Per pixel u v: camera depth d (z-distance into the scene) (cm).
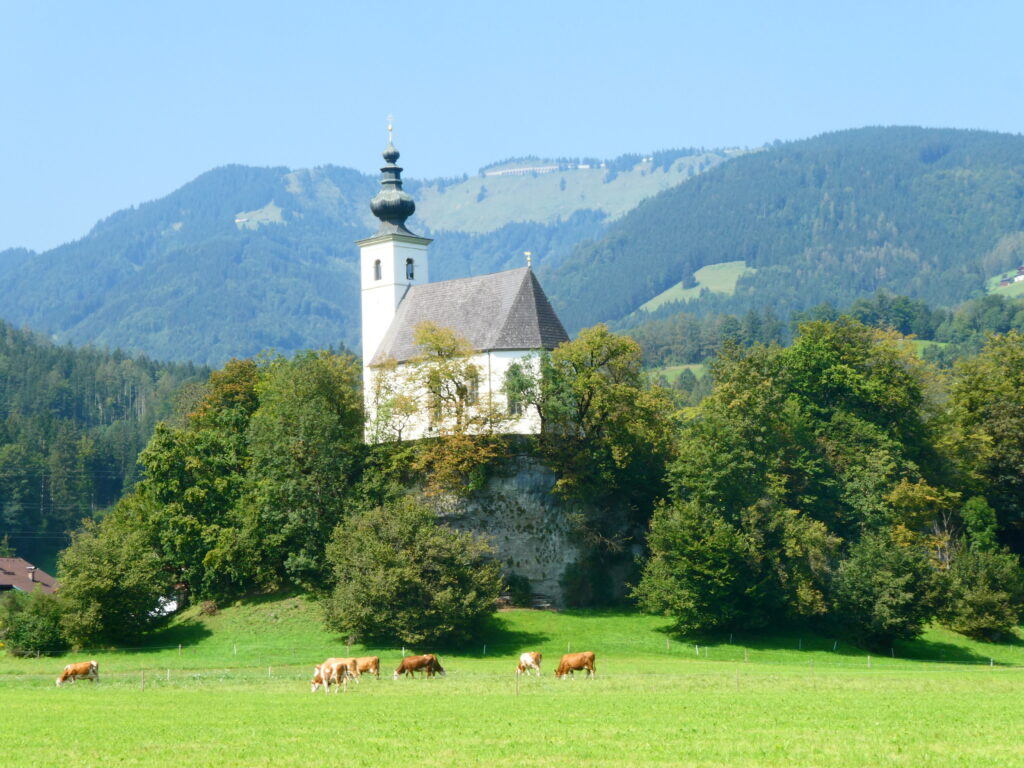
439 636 12281
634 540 14662
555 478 14325
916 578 13425
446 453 13888
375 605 12256
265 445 14325
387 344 15875
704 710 7619
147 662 12131
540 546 14188
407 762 5809
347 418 14850
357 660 10019
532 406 14350
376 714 7500
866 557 13300
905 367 15738
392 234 16625
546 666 11431
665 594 12938
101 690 9531
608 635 13188
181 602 14925
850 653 13062
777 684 9512
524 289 14775
